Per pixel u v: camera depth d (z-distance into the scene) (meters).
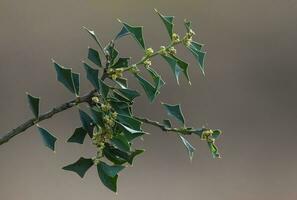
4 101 13.50
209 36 14.61
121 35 5.54
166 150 13.20
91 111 5.46
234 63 14.50
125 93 5.52
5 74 13.62
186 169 13.18
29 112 13.49
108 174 5.46
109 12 14.17
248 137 14.08
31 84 13.64
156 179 13.06
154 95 5.52
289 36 14.90
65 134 12.92
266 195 13.57
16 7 13.95
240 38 14.68
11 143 12.86
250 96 14.34
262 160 13.94
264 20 14.88
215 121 13.98
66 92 13.57
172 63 5.52
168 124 5.56
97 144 5.48
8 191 12.59
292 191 13.66
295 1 14.95
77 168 5.46
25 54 13.81
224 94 14.18
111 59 5.53
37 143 12.90
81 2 14.11
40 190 12.64
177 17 14.45
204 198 13.16
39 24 13.96
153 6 14.33
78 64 13.86
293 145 14.17
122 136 5.46
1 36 13.80
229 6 14.74
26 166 12.82
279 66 14.65
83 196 12.55
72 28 14.02
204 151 13.41
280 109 14.42
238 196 13.39
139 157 13.07
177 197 12.98
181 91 13.80
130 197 12.81
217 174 13.43
